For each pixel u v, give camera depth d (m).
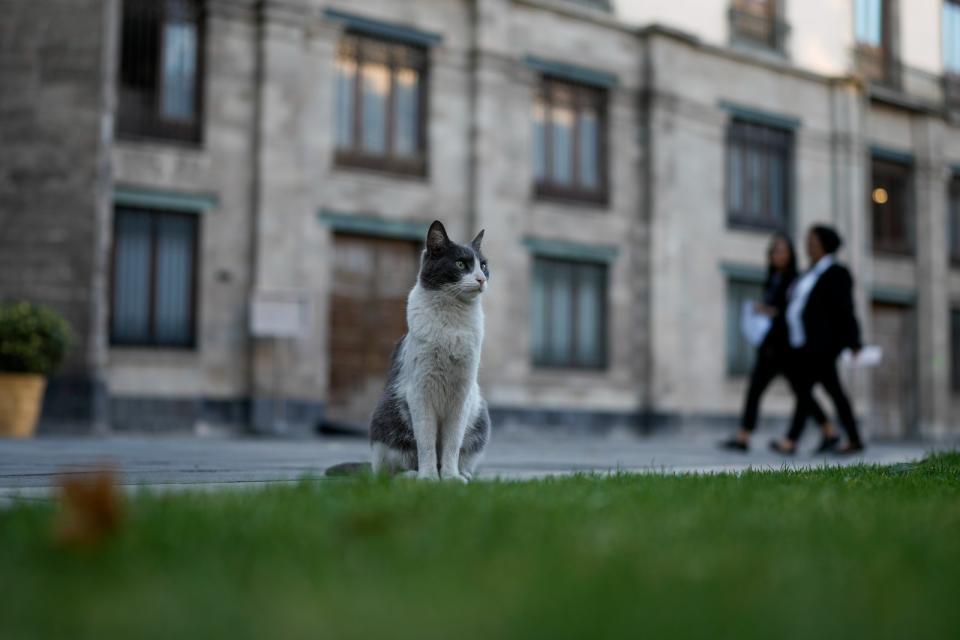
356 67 17.28
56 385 14.15
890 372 24.23
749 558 2.51
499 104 18.44
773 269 11.20
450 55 18.08
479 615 1.89
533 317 18.95
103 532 2.54
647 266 19.98
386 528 2.77
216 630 1.78
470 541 2.65
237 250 15.98
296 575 2.23
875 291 23.66
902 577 2.36
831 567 2.45
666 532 2.92
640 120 20.16
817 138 22.58
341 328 16.89
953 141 25.38
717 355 20.73
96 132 14.67
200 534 2.72
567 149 19.52
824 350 10.68
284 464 7.37
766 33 22.16
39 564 2.39
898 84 24.41
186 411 15.38
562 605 1.96
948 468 6.41
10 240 14.48
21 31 14.70
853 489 4.62
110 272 15.19
